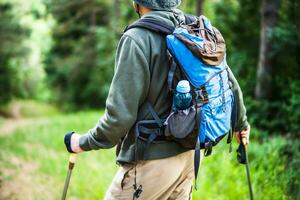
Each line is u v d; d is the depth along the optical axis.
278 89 14.24
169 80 3.99
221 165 9.14
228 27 16.44
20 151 15.30
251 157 9.90
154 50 4.01
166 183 4.19
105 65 34.81
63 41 40.47
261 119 13.77
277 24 13.86
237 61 15.59
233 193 8.02
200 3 17.92
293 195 7.46
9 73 39.59
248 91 15.07
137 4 4.30
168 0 4.18
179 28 4.04
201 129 3.98
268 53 13.95
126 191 4.27
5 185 10.48
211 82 3.98
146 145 4.08
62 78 41.66
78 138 4.27
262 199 7.66
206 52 3.93
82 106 40.84
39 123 26.16
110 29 34.00
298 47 13.45
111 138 4.04
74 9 37.22
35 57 50.91
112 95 3.96
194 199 8.08
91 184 10.05
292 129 12.06
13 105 42.06
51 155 14.75
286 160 9.23
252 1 15.56
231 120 4.42
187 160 4.32
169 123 3.99
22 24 39.81
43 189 10.27
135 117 4.00
